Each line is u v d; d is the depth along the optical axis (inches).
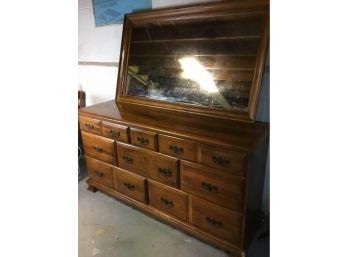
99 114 72.2
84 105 105.5
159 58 74.9
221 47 63.3
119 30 87.4
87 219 75.0
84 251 63.8
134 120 66.1
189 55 68.7
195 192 59.1
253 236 63.9
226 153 50.9
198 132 56.6
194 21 67.0
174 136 57.6
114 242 66.4
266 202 70.1
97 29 93.0
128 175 72.2
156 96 75.8
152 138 61.7
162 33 73.6
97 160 79.9
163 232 69.3
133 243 65.8
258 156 55.4
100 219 75.0
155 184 66.7
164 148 60.6
